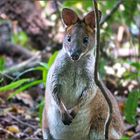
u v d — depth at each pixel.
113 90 14.26
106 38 14.73
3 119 11.92
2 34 17.73
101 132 10.23
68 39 9.62
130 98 11.23
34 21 15.41
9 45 16.36
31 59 14.95
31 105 13.15
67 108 10.09
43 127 10.45
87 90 9.85
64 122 9.69
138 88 13.18
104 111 10.23
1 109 12.43
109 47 15.12
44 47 15.52
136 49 16.23
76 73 9.80
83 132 10.24
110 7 14.09
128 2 13.59
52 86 9.76
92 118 10.20
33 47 16.50
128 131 12.09
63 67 9.73
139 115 12.75
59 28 15.38
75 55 9.41
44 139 10.45
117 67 14.85
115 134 10.48
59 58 9.80
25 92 13.86
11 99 13.05
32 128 11.67
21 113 12.51
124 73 14.43
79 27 9.64
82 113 10.01
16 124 11.84
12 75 13.53
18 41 17.97
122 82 14.30
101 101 10.16
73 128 10.13
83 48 9.53
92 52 9.81
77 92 9.91
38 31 15.45
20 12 15.23
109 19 14.42
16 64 15.59
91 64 9.83
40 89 13.92
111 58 15.09
